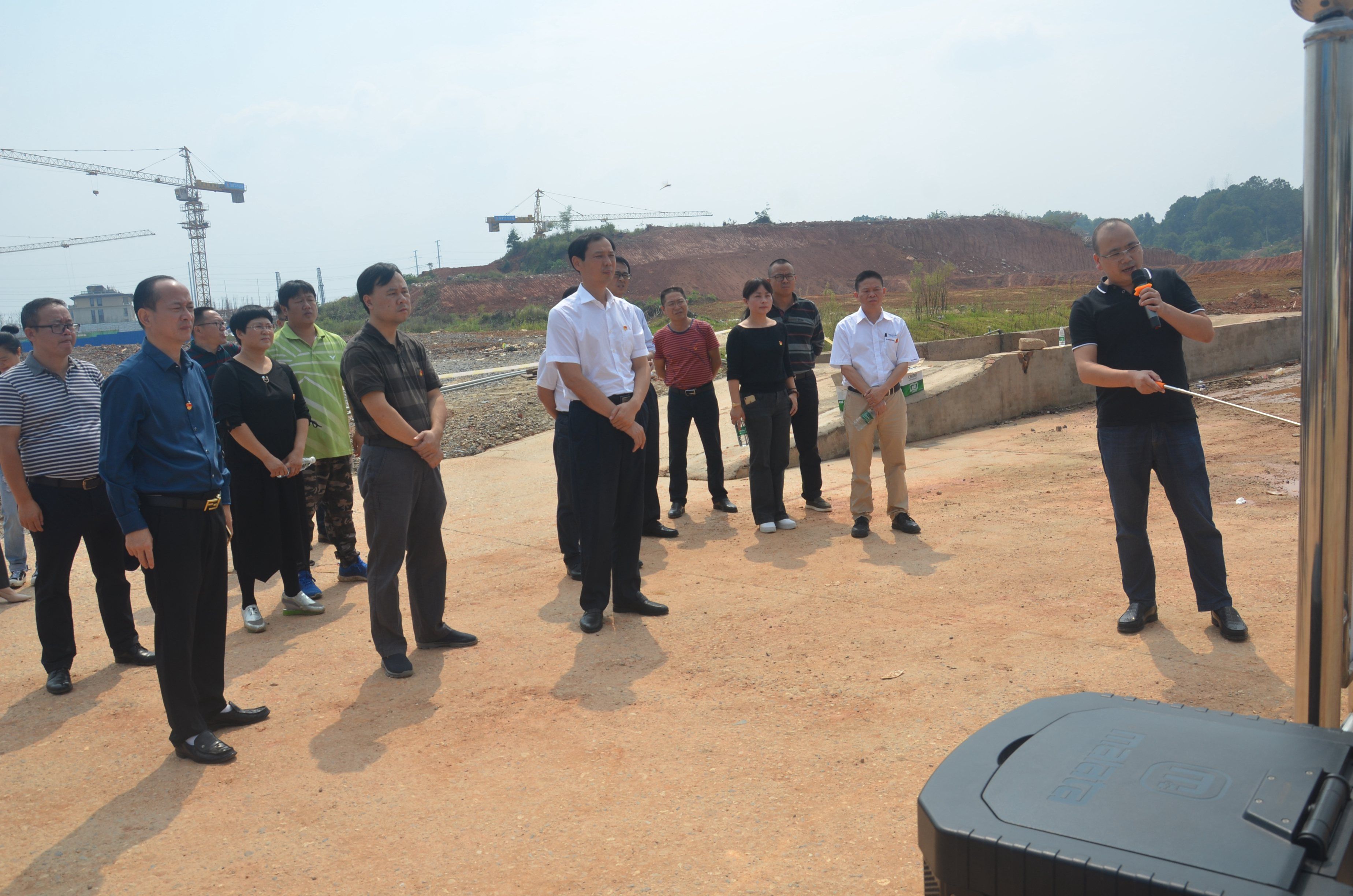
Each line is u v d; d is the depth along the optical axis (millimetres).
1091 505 7055
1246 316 17453
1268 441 9359
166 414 3584
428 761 3557
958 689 3920
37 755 3822
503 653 4684
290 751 3709
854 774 3258
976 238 89875
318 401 6031
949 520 6871
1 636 5469
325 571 6582
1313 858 1243
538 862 2834
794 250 83375
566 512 5984
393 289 4480
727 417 11078
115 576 4816
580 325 4855
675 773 3340
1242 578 5090
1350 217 1925
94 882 2855
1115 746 1530
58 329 4617
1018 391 12195
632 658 4508
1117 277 4453
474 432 11039
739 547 6496
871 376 6457
